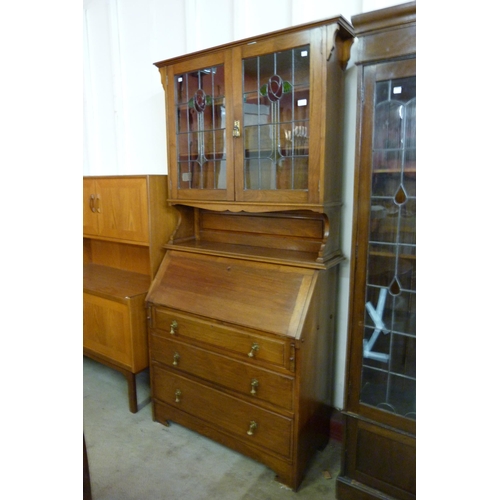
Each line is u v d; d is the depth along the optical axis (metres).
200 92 1.92
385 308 1.51
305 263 1.70
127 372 2.25
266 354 1.66
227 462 1.88
